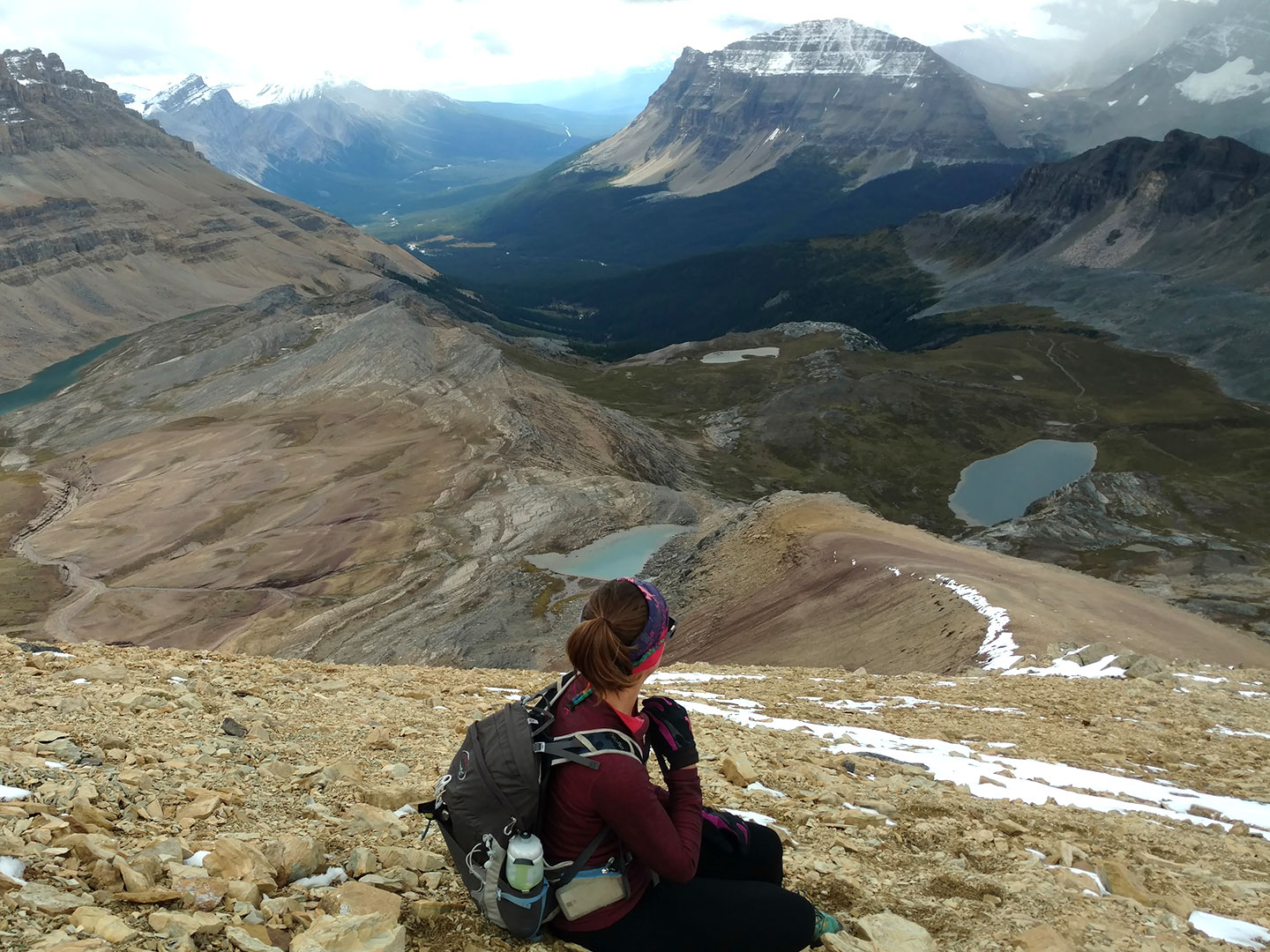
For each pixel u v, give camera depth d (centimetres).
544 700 388
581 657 356
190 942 378
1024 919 565
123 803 539
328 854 526
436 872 510
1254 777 1223
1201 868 756
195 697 898
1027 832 780
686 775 399
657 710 403
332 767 677
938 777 1018
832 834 706
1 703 766
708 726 1200
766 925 401
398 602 9300
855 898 575
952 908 576
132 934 373
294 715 938
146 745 688
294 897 447
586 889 381
